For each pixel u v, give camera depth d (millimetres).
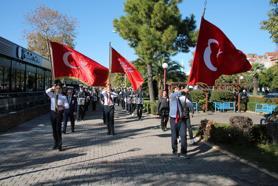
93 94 33188
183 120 11172
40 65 35500
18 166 9977
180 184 8273
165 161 10641
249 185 8195
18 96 21547
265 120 13938
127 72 17641
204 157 11188
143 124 20922
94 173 9227
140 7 33406
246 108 34281
